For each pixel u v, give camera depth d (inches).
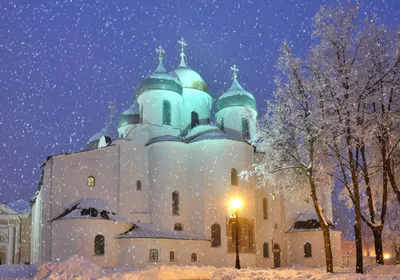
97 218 1701.5
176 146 1953.7
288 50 1157.1
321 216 1104.8
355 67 1103.6
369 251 2906.0
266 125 1213.1
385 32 1142.3
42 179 2037.4
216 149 1907.0
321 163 1206.9
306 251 2075.5
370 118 1072.8
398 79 1097.4
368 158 1315.2
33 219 2549.2
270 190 2113.7
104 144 2308.1
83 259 1230.9
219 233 1841.8
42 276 1156.5
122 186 1889.8
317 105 1107.3
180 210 1914.4
